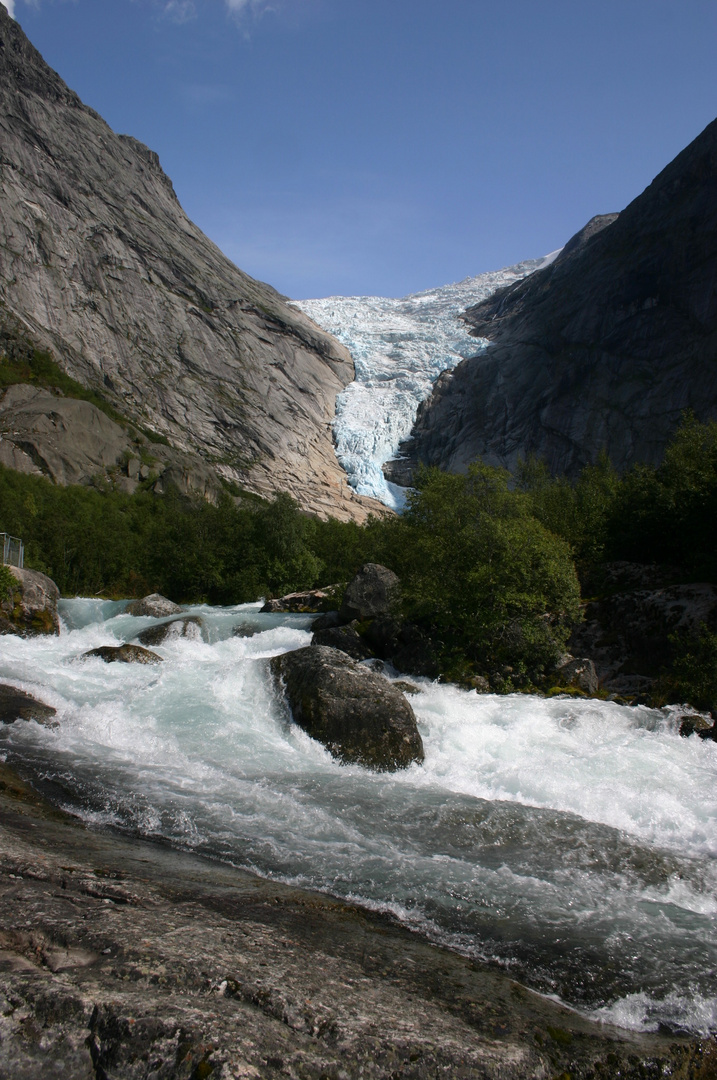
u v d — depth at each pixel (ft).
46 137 437.99
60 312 378.53
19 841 25.73
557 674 64.08
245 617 100.94
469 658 67.72
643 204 418.51
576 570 88.33
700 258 357.82
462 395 465.88
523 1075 16.06
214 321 449.89
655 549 88.89
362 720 44.75
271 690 50.49
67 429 284.00
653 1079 17.39
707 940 24.30
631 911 26.17
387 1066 15.31
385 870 27.81
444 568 72.90
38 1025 15.02
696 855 32.32
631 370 369.30
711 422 106.63
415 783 40.19
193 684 53.72
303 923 21.97
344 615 83.87
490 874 28.35
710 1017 20.06
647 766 43.19
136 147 534.37
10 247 372.79
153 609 107.24
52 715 47.16
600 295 403.54
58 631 93.50
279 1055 14.94
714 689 54.95
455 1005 18.40
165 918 20.33
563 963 22.21
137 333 408.26
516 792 39.91
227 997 16.66
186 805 33.19
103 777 36.55
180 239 492.95
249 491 363.56
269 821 32.01
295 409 450.30
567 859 30.40
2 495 203.92
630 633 67.67
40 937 18.30
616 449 353.92
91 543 182.80
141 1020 15.19
